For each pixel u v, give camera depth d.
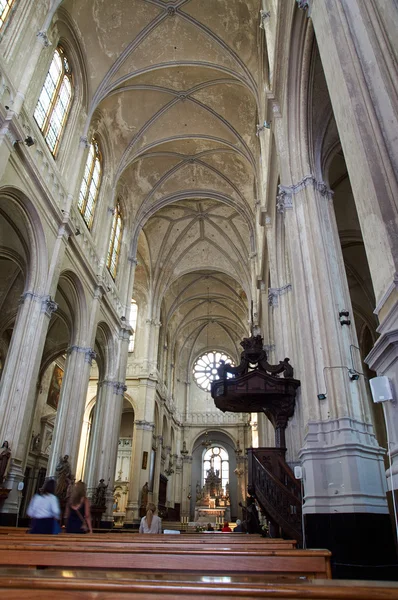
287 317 13.56
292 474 10.07
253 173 21.45
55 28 14.36
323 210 9.82
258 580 1.84
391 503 4.26
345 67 5.21
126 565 2.87
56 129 15.06
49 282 13.12
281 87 11.28
